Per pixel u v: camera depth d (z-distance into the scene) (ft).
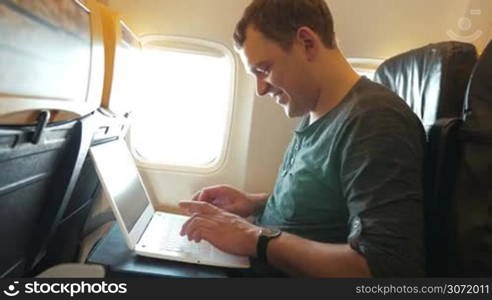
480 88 2.50
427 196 2.79
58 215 2.49
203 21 4.87
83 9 2.25
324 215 2.88
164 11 4.83
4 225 1.91
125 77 3.48
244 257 2.93
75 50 2.09
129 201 3.29
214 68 5.25
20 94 1.53
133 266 2.65
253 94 5.10
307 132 3.22
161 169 5.42
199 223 2.84
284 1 2.87
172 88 5.29
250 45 3.04
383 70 4.19
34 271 2.78
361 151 2.41
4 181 1.73
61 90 1.93
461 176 2.54
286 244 2.49
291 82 3.06
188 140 5.46
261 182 5.36
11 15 1.42
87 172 3.17
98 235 3.91
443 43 3.27
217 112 5.38
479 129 2.45
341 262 2.20
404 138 2.40
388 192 2.21
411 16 5.12
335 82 3.08
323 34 2.99
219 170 5.42
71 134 2.29
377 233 2.11
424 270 2.17
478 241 2.42
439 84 3.08
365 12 5.06
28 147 1.79
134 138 5.28
